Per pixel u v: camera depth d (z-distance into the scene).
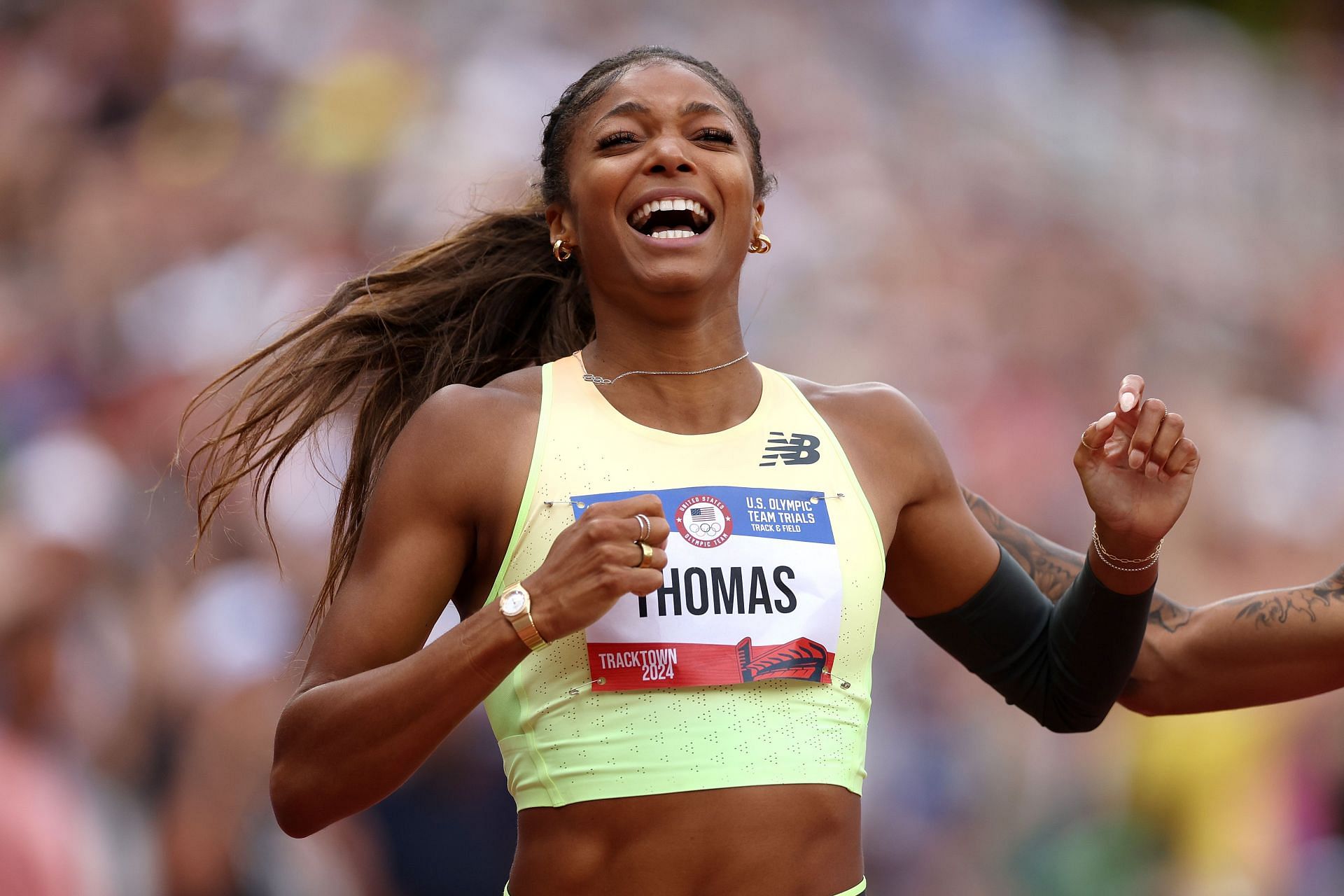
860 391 9.04
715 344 8.72
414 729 7.59
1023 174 46.00
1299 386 43.78
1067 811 26.23
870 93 45.12
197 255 30.80
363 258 31.58
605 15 40.91
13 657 16.70
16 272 30.39
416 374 10.09
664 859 7.86
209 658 19.73
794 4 45.75
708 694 7.98
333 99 34.72
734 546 8.11
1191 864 25.58
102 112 34.41
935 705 26.30
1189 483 8.58
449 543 8.27
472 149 33.88
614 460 8.30
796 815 7.95
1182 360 41.75
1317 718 26.28
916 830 25.38
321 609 9.67
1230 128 53.53
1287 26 59.31
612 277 8.66
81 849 16.05
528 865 8.12
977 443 35.41
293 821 8.05
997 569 9.27
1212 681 9.66
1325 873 25.34
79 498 21.88
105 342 28.69
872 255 38.38
